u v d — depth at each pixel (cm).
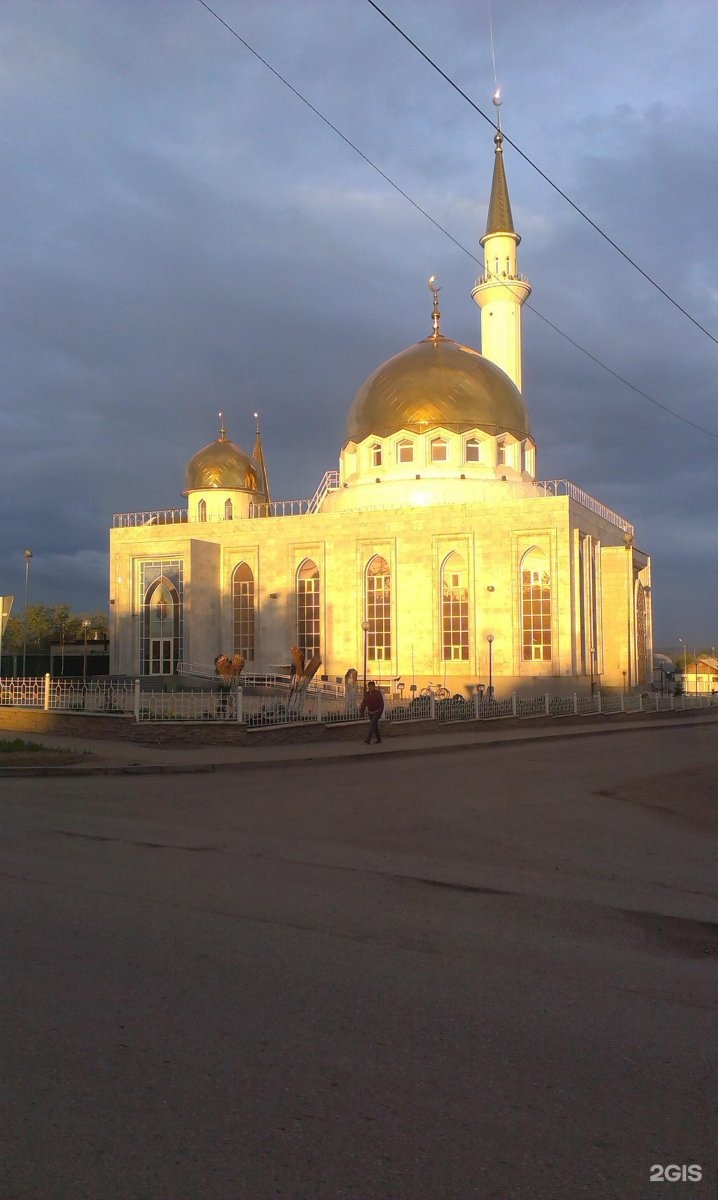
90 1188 364
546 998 590
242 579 4866
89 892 840
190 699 2430
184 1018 534
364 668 4081
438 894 887
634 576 5100
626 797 1655
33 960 635
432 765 2108
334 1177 373
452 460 4753
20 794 1529
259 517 5009
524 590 4259
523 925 782
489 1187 368
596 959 689
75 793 1547
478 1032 525
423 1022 538
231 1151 391
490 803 1509
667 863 1091
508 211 5556
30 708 2741
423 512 4441
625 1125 420
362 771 1966
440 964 656
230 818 1309
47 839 1112
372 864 1020
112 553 4947
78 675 5456
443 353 4969
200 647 4688
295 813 1366
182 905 801
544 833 1255
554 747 2680
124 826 1221
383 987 599
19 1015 534
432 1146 397
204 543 4756
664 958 704
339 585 4603
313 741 2553
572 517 4262
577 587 4278
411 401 4797
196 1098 436
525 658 4234
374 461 4925
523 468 4959
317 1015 544
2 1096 436
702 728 3828
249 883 900
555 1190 367
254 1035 511
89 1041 499
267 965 637
